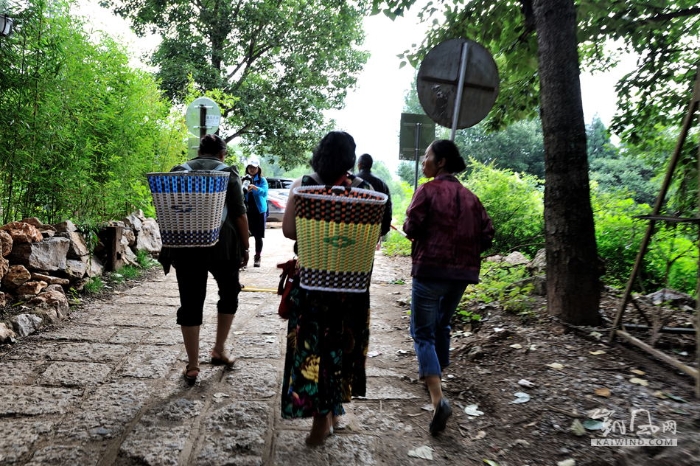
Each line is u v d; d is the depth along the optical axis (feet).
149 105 27.76
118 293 20.97
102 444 9.21
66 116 19.72
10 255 17.03
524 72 24.22
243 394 11.47
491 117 28.07
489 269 21.40
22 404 10.55
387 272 28.71
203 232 11.00
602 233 25.07
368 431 10.11
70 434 9.46
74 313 17.44
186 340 11.70
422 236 10.50
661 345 13.56
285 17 70.13
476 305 17.54
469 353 13.74
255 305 19.92
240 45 72.23
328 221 8.29
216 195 10.94
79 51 20.36
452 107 16.24
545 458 9.09
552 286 15.35
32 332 15.06
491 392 11.53
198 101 30.09
